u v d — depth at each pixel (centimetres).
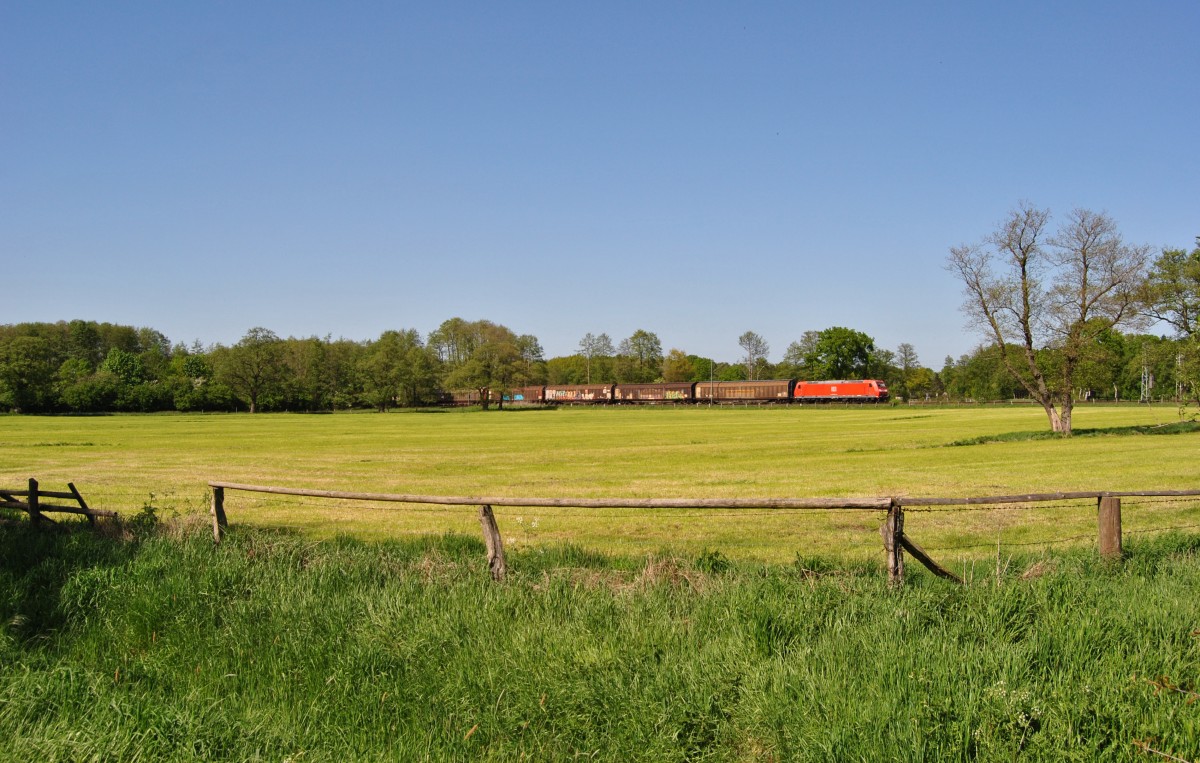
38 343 12000
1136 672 621
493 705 647
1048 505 1973
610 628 768
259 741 601
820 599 801
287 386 13300
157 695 691
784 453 4138
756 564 1105
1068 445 4122
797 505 895
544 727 626
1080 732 550
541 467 3512
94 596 909
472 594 872
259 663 754
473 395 14488
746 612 762
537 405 14612
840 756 537
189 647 800
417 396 13975
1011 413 9225
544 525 1759
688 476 3016
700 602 831
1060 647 670
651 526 1727
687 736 590
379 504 2212
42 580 988
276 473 3234
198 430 7106
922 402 13175
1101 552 1029
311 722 641
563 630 767
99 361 17850
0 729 596
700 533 1630
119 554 1064
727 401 13525
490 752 592
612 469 3375
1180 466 2950
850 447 4466
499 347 13100
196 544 1116
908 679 611
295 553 1079
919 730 547
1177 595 834
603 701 635
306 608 856
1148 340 4716
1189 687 604
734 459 3822
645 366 19938
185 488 2622
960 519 1766
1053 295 4772
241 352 13025
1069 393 4822
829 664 649
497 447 4875
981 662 643
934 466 3198
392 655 741
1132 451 3666
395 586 919
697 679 648
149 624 847
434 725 630
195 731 597
